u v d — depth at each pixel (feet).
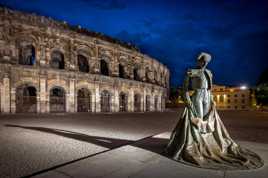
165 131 47.55
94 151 27.30
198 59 25.44
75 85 111.14
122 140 35.47
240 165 20.18
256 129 54.70
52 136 37.70
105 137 38.14
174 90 302.04
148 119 82.74
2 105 90.58
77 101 118.93
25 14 98.43
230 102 329.72
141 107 151.94
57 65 120.37
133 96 143.84
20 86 96.63
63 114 96.07
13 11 95.09
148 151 25.77
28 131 42.93
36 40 101.04
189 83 25.14
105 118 82.12
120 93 134.62
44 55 102.68
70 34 111.45
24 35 97.91
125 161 21.91
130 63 144.15
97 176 17.94
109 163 21.27
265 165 20.88
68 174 18.34
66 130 45.88
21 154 25.43
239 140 34.83
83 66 129.80
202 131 23.24
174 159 22.22
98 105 120.26
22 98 99.35
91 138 36.73
